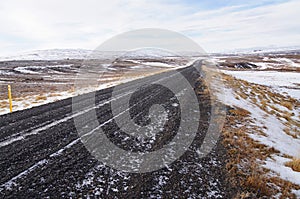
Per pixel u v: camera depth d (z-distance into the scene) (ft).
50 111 39.32
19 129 29.30
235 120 40.29
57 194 16.28
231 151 25.95
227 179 20.54
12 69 192.24
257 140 33.14
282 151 32.07
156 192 17.75
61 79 137.59
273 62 337.72
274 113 62.64
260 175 22.16
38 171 19.02
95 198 16.33
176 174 20.59
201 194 18.15
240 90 80.33
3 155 21.62
